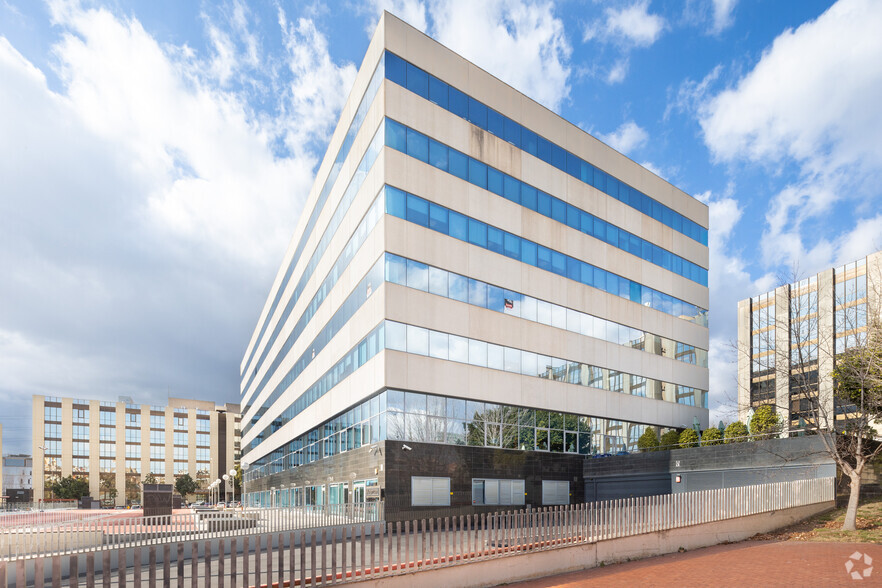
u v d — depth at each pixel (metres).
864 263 48.59
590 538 15.10
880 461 23.61
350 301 32.62
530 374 32.69
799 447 26.03
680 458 31.36
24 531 15.18
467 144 31.53
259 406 70.06
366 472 28.52
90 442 105.25
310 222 45.38
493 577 13.05
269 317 66.19
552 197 35.56
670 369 41.62
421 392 28.05
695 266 45.50
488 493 29.73
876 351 21.62
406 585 11.67
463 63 31.94
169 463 112.06
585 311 36.38
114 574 15.03
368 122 30.36
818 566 13.70
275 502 52.94
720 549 17.16
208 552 9.52
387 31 28.83
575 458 34.62
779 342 45.91
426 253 28.94
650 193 42.47
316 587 10.60
